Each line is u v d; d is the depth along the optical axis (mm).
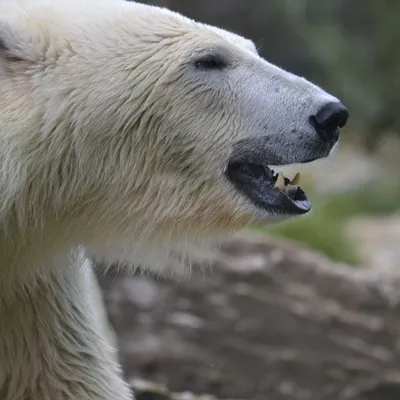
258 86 7465
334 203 29016
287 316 14430
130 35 7332
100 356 7793
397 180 34125
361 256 21094
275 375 13617
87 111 7172
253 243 15664
